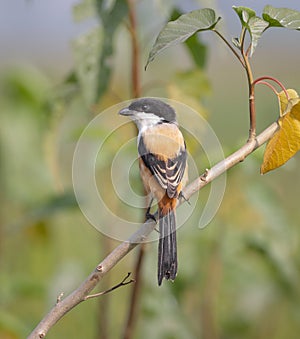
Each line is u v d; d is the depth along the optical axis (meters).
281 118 7.18
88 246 14.01
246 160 10.08
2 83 12.83
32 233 12.48
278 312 12.38
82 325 12.98
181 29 7.01
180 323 11.15
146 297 11.02
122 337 9.89
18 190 12.23
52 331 12.91
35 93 12.55
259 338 12.40
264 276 11.70
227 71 19.69
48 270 13.20
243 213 11.25
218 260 11.53
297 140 7.18
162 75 11.67
